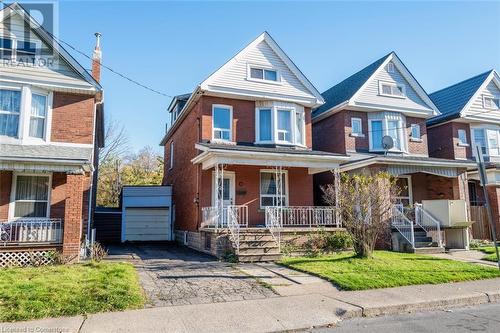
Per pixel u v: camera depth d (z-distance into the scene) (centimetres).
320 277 1015
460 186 1989
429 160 1836
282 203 1802
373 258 1273
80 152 1410
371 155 2017
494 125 2333
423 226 1661
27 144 1385
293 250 1447
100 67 1806
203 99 1770
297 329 651
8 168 1240
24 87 1413
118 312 714
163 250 1708
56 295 769
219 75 1780
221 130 1784
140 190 2214
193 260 1336
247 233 1447
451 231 1664
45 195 1423
